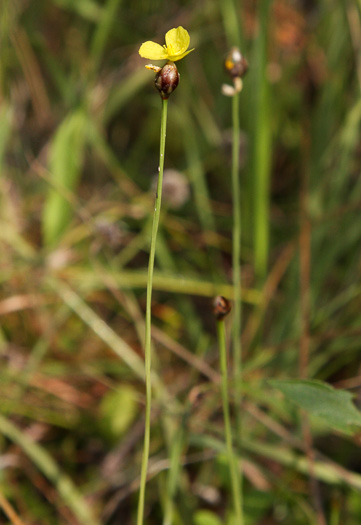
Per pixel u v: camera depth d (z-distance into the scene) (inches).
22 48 29.9
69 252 27.1
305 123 29.5
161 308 27.5
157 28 32.8
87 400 24.2
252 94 25.7
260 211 25.7
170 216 29.6
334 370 24.3
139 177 32.0
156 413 22.1
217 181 32.3
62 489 20.9
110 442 22.9
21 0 31.3
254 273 27.2
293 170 31.6
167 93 15.8
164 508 20.8
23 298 25.4
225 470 20.7
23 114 30.7
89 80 27.8
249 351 25.4
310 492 21.5
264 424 22.1
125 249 28.8
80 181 31.6
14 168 29.6
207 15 31.7
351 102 28.8
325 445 23.0
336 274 27.6
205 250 29.3
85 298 27.0
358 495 20.7
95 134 28.7
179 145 33.0
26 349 25.7
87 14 30.8
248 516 20.4
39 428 23.4
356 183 28.3
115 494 21.9
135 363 22.9
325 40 30.7
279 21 29.8
